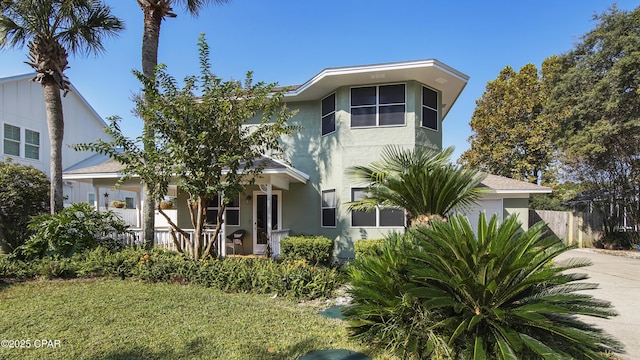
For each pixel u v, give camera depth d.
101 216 9.17
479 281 3.93
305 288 6.34
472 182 6.28
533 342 3.46
